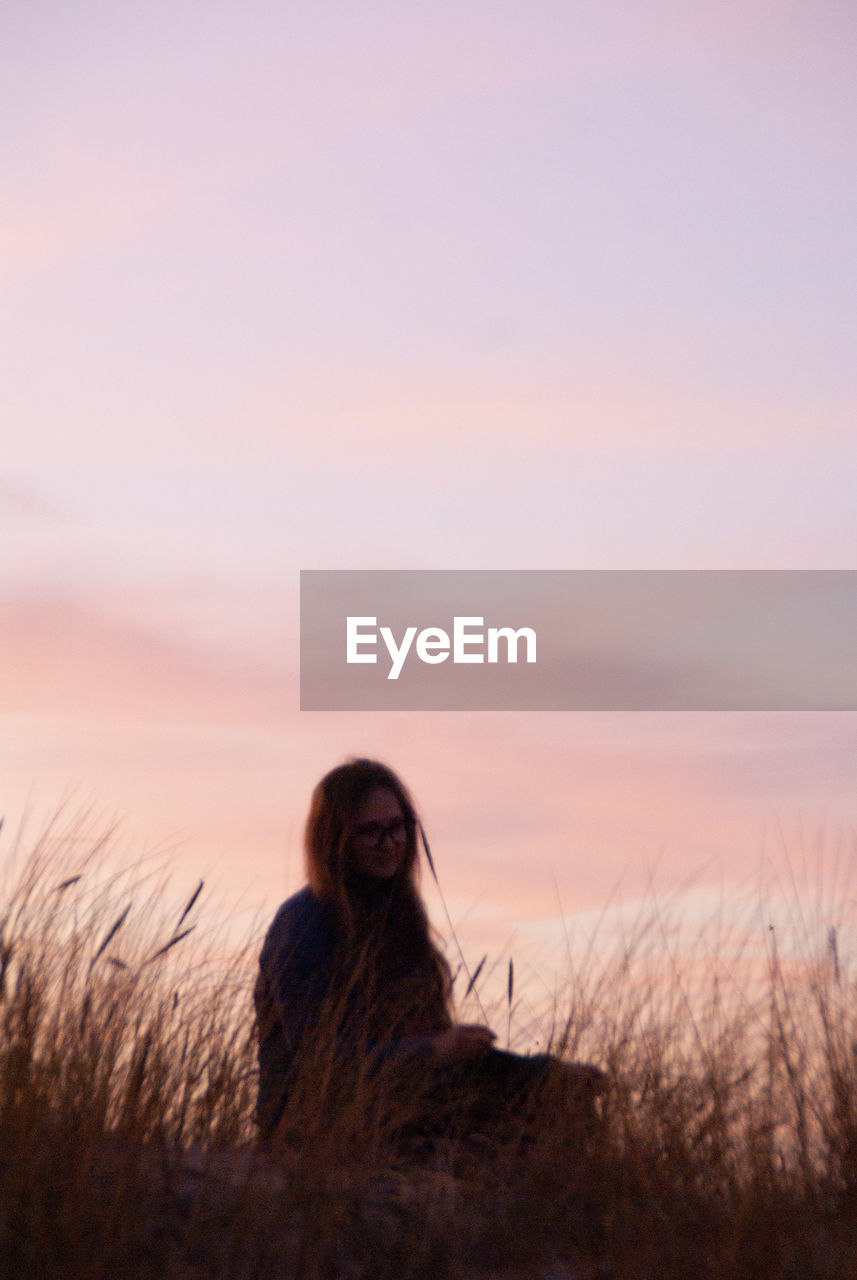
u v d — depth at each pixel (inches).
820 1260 100.0
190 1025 119.6
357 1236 97.7
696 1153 117.9
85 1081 102.5
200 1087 117.7
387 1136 117.9
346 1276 92.0
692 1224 103.3
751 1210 103.5
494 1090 127.1
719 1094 121.2
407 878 139.5
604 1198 108.0
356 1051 122.6
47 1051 103.6
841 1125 120.6
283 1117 113.6
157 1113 107.9
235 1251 90.1
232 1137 113.3
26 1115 95.1
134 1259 88.5
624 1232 101.1
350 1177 106.7
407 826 140.7
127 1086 106.0
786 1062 126.5
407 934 137.8
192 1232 91.9
